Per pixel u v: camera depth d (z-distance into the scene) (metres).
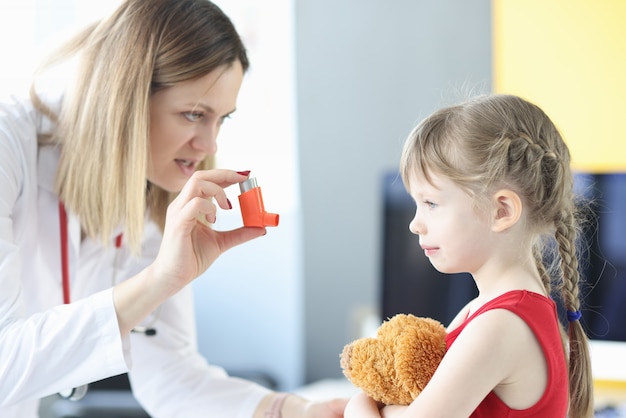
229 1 3.15
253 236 1.34
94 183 1.40
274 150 3.22
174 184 1.46
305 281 3.23
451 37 3.19
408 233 2.67
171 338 1.66
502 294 1.11
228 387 1.60
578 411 1.22
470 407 1.04
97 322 1.24
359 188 3.22
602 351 2.32
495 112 1.16
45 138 1.45
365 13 3.19
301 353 3.23
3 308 1.26
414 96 3.20
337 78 3.20
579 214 1.58
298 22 3.18
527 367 1.07
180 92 1.35
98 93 1.37
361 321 3.15
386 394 1.14
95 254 1.57
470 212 1.12
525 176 1.13
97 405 2.65
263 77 3.20
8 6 3.02
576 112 2.69
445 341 1.15
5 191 1.33
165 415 1.60
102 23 1.40
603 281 2.32
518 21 2.73
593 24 2.66
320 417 1.46
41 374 1.23
